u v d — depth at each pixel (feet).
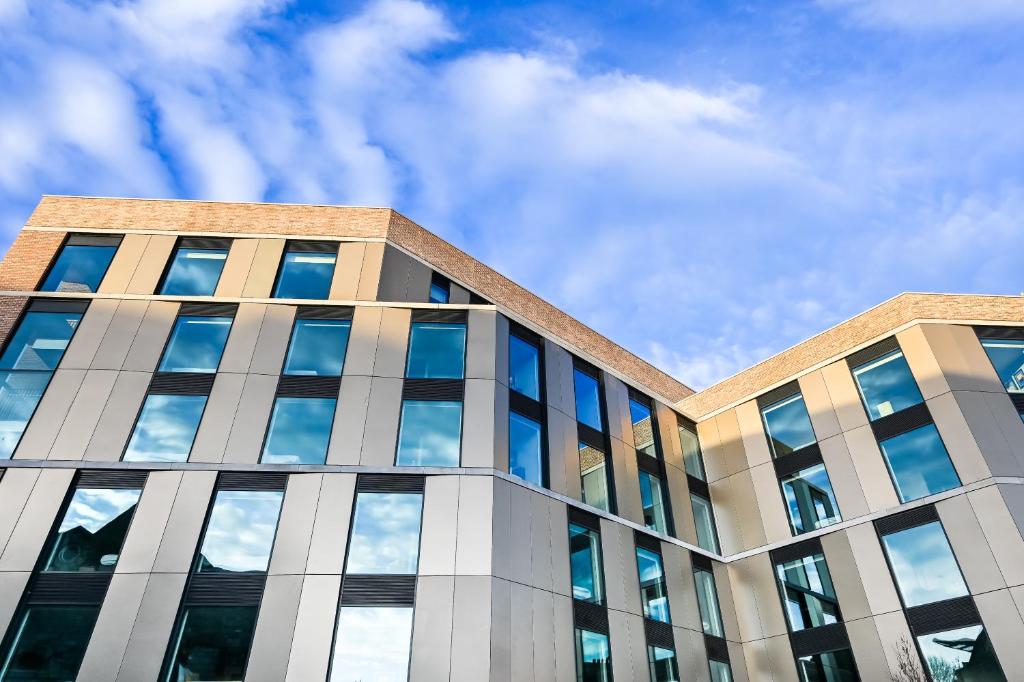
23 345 83.97
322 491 75.25
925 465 88.74
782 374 112.47
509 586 72.33
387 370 87.25
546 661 70.74
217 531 71.46
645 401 115.55
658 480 105.60
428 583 69.87
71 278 92.43
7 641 62.39
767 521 101.96
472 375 88.17
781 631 92.07
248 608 66.69
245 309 91.35
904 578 83.92
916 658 78.54
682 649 86.33
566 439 94.17
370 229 103.81
